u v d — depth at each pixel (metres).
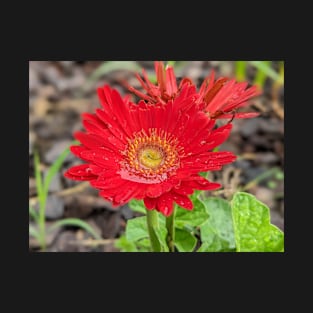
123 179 0.64
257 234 0.69
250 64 0.95
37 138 0.89
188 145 0.65
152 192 0.62
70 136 0.90
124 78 0.94
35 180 0.85
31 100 0.93
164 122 0.65
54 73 0.96
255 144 0.88
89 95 0.94
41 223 0.79
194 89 0.65
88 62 0.97
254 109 0.91
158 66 0.67
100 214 0.82
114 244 0.80
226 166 0.85
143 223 0.71
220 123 0.76
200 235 0.74
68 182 0.85
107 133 0.65
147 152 0.65
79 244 0.80
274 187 0.85
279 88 0.93
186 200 0.62
